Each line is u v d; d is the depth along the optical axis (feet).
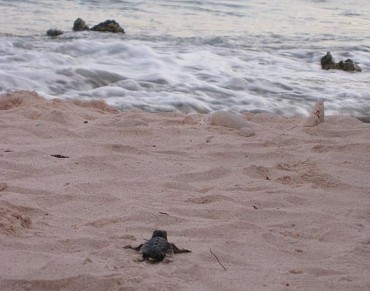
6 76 44.75
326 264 18.53
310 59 62.80
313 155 30.94
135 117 36.81
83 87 45.62
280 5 100.22
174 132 33.53
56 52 54.95
